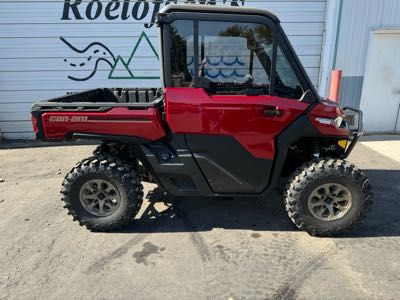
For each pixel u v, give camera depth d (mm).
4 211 3740
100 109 2998
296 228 3363
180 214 3652
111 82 6969
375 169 5059
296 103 2973
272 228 3373
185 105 2920
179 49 2891
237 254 2939
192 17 2818
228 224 3451
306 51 7043
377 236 3213
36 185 4488
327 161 3072
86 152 5930
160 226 3408
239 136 2996
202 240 3162
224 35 2865
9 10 6434
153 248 3029
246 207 3814
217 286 2543
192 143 3035
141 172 3514
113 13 6590
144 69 6930
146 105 3000
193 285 2553
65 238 3180
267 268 2748
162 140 3105
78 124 3000
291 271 2707
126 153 3420
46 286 2539
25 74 6793
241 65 2938
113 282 2586
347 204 3102
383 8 6723
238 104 2908
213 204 3881
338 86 6359
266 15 2836
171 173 3127
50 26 6578
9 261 2840
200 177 3133
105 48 6770
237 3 6672
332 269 2727
